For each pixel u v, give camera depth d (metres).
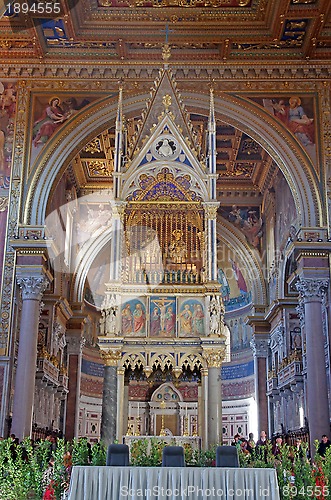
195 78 20.67
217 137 25.22
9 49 20.34
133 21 19.45
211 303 16.31
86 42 20.06
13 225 19.39
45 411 22.95
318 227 19.28
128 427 16.38
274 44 20.20
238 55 20.53
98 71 20.73
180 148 17.50
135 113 20.80
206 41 19.91
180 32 19.72
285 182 24.30
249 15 19.38
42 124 20.33
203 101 20.53
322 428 17.67
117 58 20.62
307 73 20.62
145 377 16.52
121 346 15.93
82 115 20.45
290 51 20.47
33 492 10.54
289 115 20.41
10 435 16.58
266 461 12.91
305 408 21.20
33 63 20.61
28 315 18.55
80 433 29.05
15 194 19.67
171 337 16.11
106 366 15.83
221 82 20.70
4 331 18.45
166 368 15.98
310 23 19.00
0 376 18.06
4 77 20.62
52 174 19.94
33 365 18.25
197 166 17.33
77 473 10.41
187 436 15.48
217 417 15.45
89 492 10.30
